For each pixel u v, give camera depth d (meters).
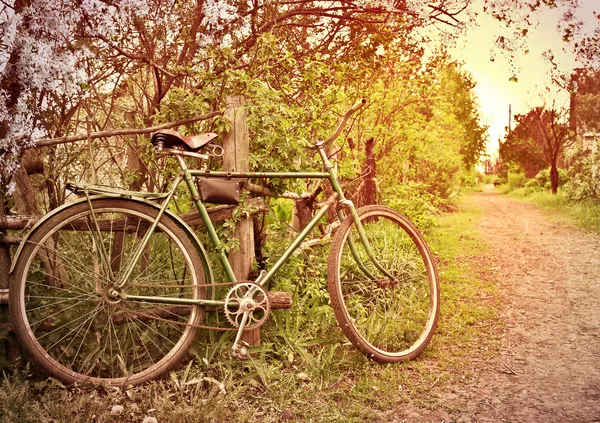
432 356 3.58
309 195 3.78
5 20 2.99
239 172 3.26
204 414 2.55
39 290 3.13
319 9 4.41
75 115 3.89
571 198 16.12
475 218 13.51
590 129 16.75
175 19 3.73
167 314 3.17
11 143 2.97
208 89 3.52
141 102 3.95
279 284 3.51
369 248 3.60
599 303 4.99
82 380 2.87
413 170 8.66
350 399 2.93
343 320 3.30
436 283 3.77
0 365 2.91
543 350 3.72
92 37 3.50
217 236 3.27
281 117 3.44
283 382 3.02
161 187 3.77
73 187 2.93
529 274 6.34
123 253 3.24
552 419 2.71
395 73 7.67
